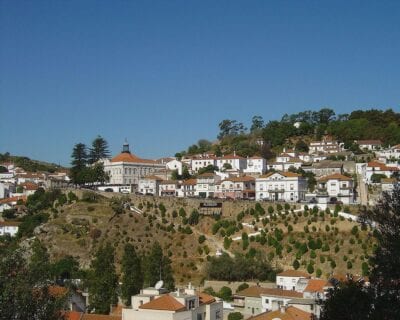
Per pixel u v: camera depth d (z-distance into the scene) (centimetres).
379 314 5066
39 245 19138
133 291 14388
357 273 17050
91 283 14288
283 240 19788
